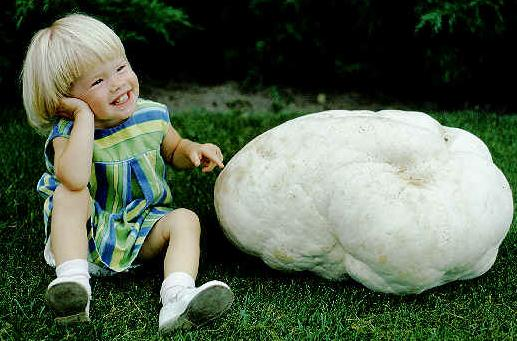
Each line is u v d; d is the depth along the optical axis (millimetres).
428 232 2379
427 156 2547
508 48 5012
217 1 5449
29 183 3621
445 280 2541
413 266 2408
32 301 2535
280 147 2633
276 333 2375
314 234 2541
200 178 3740
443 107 5250
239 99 5293
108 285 2705
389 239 2381
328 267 2623
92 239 2643
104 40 2566
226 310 2408
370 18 4988
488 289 2684
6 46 4668
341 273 2629
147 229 2689
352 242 2455
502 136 4461
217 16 5492
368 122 2592
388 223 2383
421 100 5359
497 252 2795
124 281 2742
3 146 4082
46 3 4297
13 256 2879
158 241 2699
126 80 2623
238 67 5590
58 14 4520
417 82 5402
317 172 2516
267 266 2863
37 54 2582
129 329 2406
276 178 2570
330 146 2545
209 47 5641
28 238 3059
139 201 2771
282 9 5145
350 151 2521
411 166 2529
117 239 2672
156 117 2844
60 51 2537
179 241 2592
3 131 4344
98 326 2393
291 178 2543
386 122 2602
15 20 4555
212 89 5449
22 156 3957
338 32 5242
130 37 4730
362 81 5508
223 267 2877
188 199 3512
